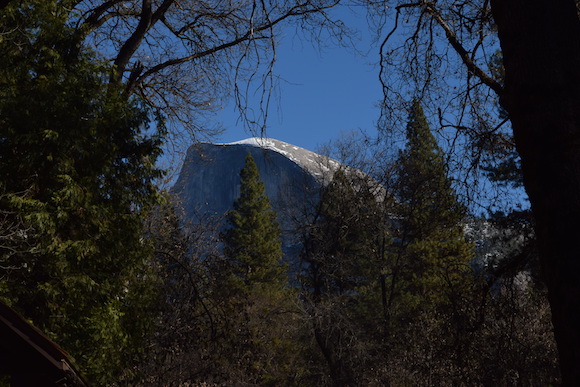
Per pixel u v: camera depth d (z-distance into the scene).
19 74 14.19
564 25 3.63
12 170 13.48
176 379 21.86
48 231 13.12
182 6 18.25
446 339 13.85
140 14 18.42
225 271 23.47
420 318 26.69
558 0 3.67
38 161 13.72
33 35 14.34
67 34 14.85
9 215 13.16
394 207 34.16
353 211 34.66
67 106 13.95
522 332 15.20
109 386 15.47
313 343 37.03
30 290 13.30
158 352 21.09
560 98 3.53
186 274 22.25
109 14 18.06
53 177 13.88
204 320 23.00
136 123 15.66
